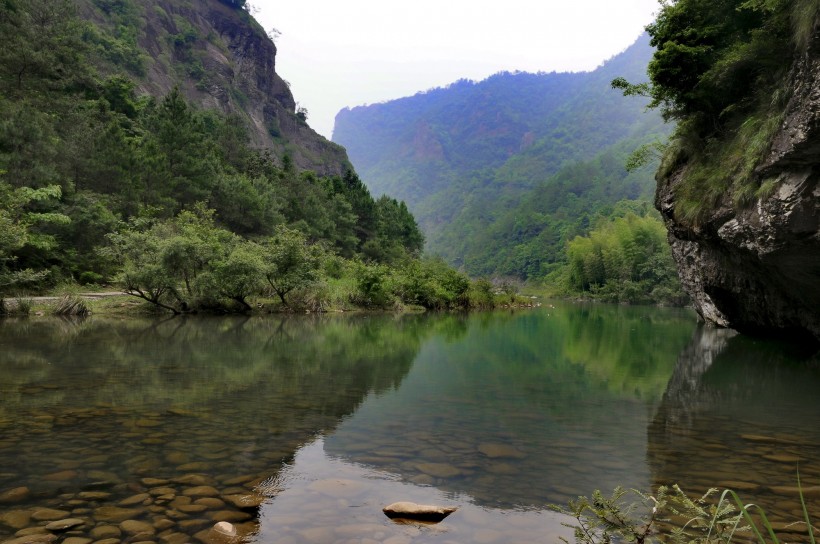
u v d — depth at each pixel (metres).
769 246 9.35
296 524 3.09
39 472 3.84
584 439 5.11
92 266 25.61
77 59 47.94
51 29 44.97
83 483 3.65
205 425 5.25
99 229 25.72
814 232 8.21
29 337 12.23
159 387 7.09
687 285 23.06
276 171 66.12
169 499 3.41
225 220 43.66
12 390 6.68
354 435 5.05
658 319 29.05
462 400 6.88
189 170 39.28
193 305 20.44
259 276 21.05
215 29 124.38
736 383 8.73
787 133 7.94
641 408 6.67
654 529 3.08
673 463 4.39
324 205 62.88
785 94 8.38
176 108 45.41
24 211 22.55
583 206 130.50
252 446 4.61
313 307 24.05
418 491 3.68
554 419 5.95
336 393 7.07
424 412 6.11
